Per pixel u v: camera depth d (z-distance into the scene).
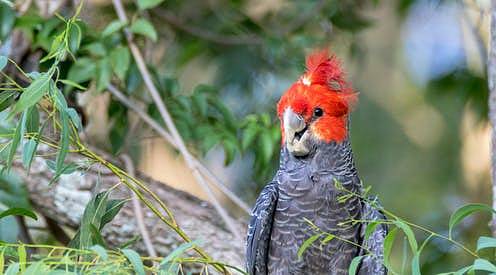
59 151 6.65
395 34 18.08
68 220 10.24
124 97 11.23
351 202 8.53
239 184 13.74
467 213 6.67
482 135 15.96
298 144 8.57
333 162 8.61
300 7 13.66
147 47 13.00
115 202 7.78
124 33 10.99
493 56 9.03
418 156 17.52
